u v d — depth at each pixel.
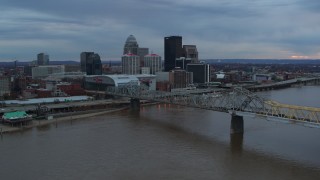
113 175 138.50
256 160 156.62
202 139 195.62
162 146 180.50
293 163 152.00
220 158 159.75
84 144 185.12
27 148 178.12
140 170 144.00
